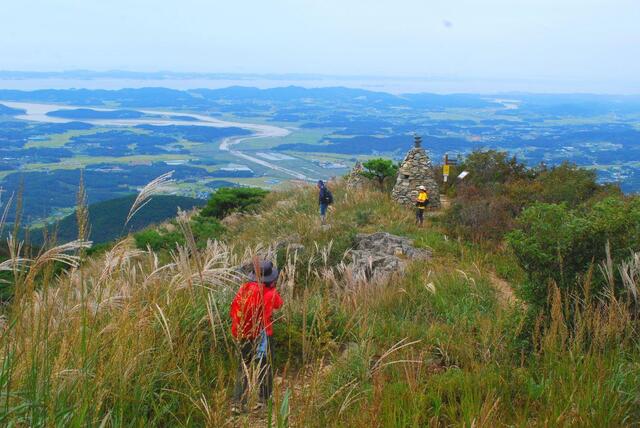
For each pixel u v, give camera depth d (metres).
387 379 4.91
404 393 4.18
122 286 4.46
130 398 3.58
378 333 6.34
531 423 3.94
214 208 28.97
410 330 6.75
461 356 5.49
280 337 5.67
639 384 4.12
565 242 6.25
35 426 3.03
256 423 3.91
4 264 3.14
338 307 6.59
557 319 4.52
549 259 6.19
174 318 4.63
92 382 3.43
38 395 3.18
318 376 3.72
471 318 7.47
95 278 4.35
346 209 21.97
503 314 6.95
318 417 3.62
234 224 24.28
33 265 3.22
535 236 6.61
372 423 3.45
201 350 4.80
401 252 14.12
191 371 4.51
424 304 8.66
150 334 4.38
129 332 4.01
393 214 20.23
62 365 3.31
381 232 15.52
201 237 19.47
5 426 2.97
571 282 6.10
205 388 4.32
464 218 17.92
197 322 4.90
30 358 3.30
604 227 6.15
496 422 3.79
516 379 4.56
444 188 27.88
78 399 3.23
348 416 3.79
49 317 3.46
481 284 10.14
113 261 4.09
